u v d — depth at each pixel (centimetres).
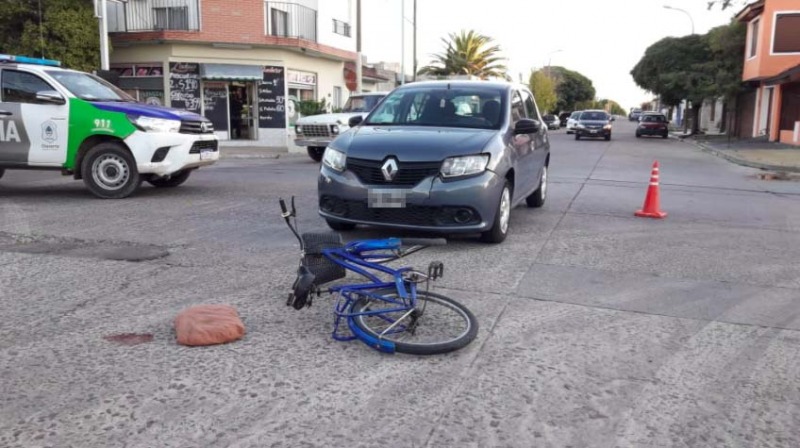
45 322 434
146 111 935
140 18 2317
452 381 357
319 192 675
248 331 423
